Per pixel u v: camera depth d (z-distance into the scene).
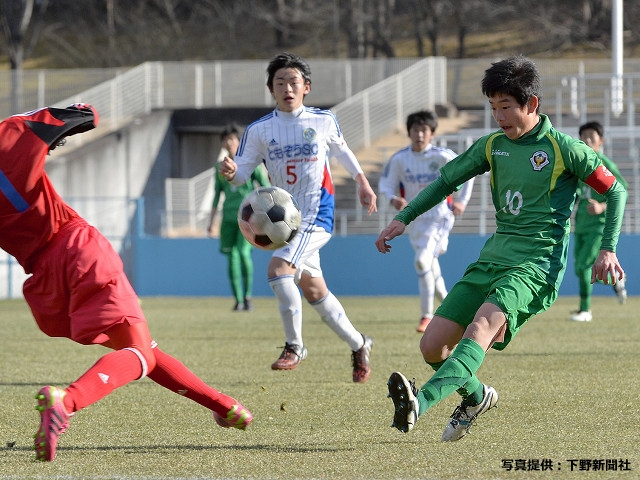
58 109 15.91
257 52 160.12
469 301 16.77
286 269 25.28
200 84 102.19
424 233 39.53
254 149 25.55
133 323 15.64
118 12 166.50
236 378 26.72
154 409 21.48
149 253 75.62
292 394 23.59
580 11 155.88
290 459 16.08
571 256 69.69
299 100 25.34
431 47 157.88
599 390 23.59
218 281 74.69
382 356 31.88
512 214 16.83
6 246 15.91
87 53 162.25
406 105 97.62
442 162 38.84
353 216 80.69
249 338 38.97
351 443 17.48
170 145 99.62
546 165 16.56
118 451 16.86
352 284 72.00
